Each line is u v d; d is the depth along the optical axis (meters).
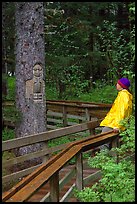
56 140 9.58
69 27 15.84
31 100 7.41
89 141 4.93
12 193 2.87
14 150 7.71
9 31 11.81
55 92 15.59
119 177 4.27
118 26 16.64
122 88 6.26
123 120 5.53
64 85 15.56
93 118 10.33
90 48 17.00
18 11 7.44
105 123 6.14
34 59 7.39
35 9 7.38
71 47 15.68
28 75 7.41
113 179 4.25
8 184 6.11
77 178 4.49
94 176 5.34
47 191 5.35
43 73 7.52
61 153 4.12
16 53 7.55
